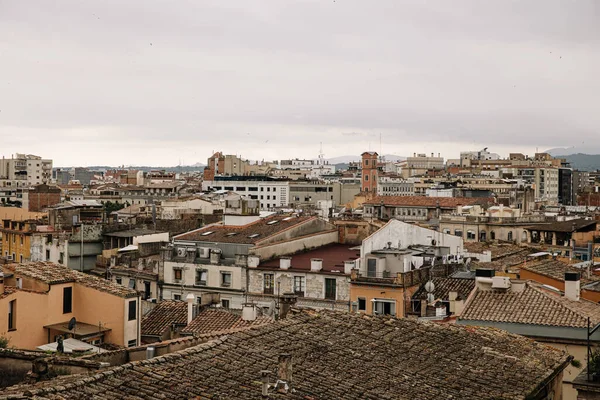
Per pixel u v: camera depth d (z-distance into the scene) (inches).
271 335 1412.4
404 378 1341.0
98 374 1103.6
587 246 5191.9
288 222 4104.3
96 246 4877.0
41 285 2357.3
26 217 6481.3
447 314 2532.0
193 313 2682.1
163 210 7293.3
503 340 1680.6
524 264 2960.1
